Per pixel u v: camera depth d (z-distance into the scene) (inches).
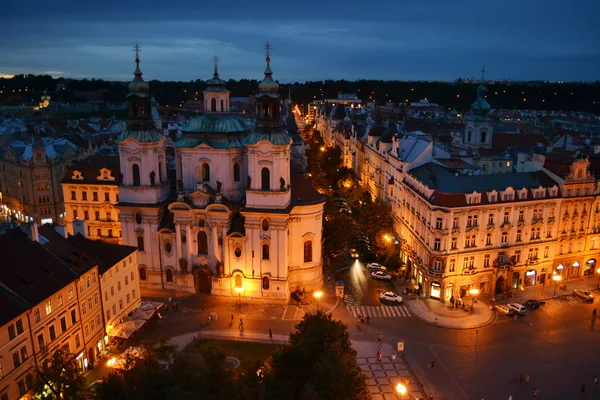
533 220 4468.5
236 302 4446.4
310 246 4616.1
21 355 2822.3
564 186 4478.3
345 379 2554.1
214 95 4554.6
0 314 2694.4
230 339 3828.7
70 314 3248.0
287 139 4298.7
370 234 5270.7
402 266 5108.3
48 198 6392.7
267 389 2412.6
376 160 6732.3
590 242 4744.1
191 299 4488.2
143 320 3823.8
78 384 2716.5
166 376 2399.1
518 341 3786.9
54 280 3137.3
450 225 4212.6
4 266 2989.7
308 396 2293.3
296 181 4719.5
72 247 3580.2
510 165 6584.6
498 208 4315.9
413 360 3540.8
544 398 3129.9
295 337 3029.0
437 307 4286.4
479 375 3363.7
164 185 4692.4
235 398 2420.0
